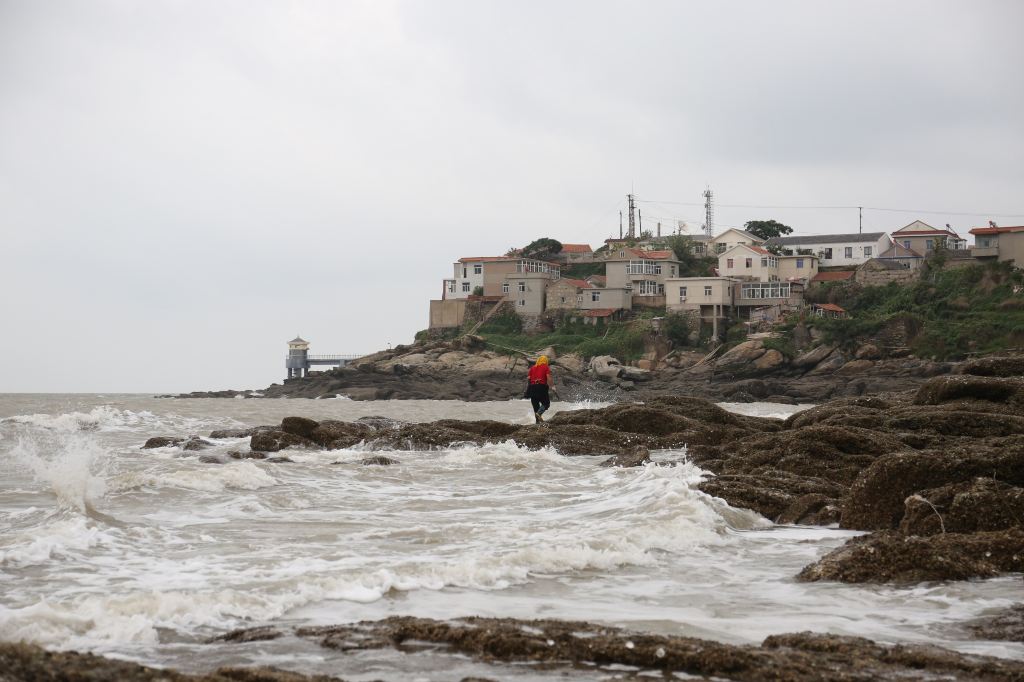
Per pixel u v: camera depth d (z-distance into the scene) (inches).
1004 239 4724.4
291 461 959.0
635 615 354.3
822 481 703.1
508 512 644.1
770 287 4965.6
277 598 365.4
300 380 4948.3
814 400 3939.5
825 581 411.8
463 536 525.3
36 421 1601.9
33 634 310.0
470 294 5625.0
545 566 437.4
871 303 4714.6
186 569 429.1
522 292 5310.0
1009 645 313.1
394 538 519.8
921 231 5324.8
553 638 301.3
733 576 430.9
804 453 773.9
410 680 272.2
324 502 687.7
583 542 480.1
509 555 442.0
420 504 681.6
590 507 650.8
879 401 1104.2
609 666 285.0
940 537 448.5
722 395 4084.6
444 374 4662.9
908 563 413.1
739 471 783.1
